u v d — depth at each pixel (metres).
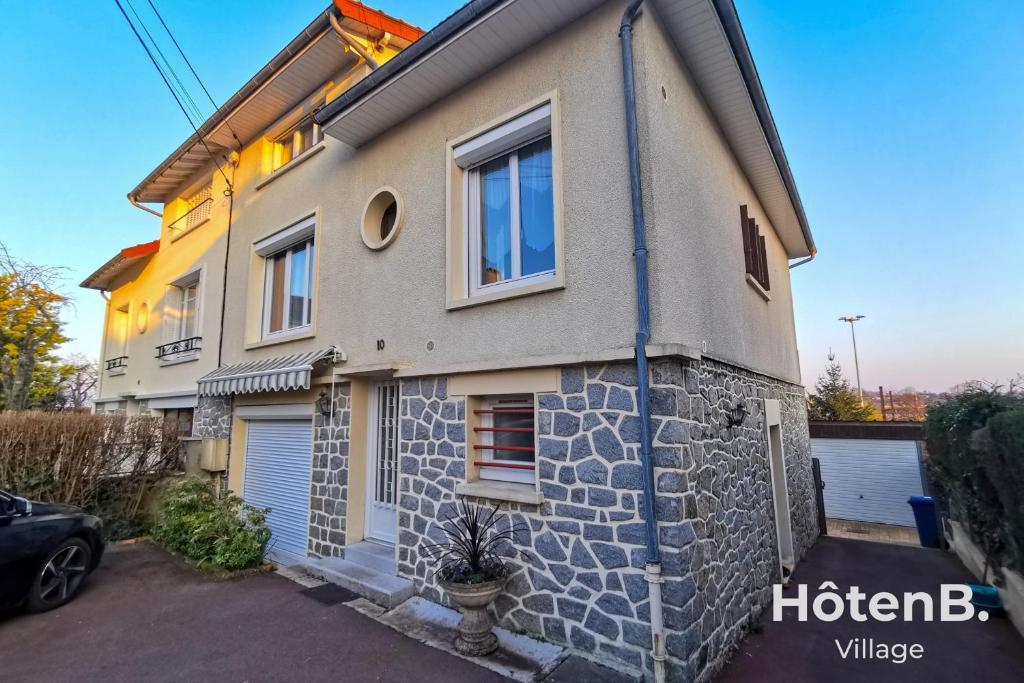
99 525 7.99
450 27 6.89
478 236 7.92
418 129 8.66
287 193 11.77
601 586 5.39
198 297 14.73
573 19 6.64
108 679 5.11
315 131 12.17
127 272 20.17
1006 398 7.58
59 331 21.41
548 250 6.93
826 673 5.57
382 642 5.96
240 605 7.17
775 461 10.10
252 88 11.53
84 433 11.21
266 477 11.26
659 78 6.20
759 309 10.04
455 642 5.84
